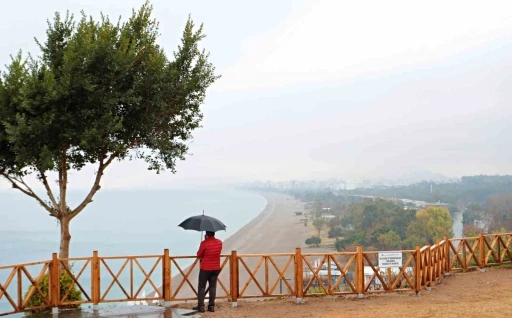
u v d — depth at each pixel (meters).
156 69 13.66
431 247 15.47
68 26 14.19
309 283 13.62
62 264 12.77
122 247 101.50
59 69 13.23
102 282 40.22
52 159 12.43
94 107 13.32
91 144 12.96
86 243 109.06
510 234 19.05
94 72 13.30
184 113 15.17
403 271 14.24
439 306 12.44
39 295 12.37
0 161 13.15
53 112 12.66
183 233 136.12
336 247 88.19
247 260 56.09
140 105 13.95
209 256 12.33
